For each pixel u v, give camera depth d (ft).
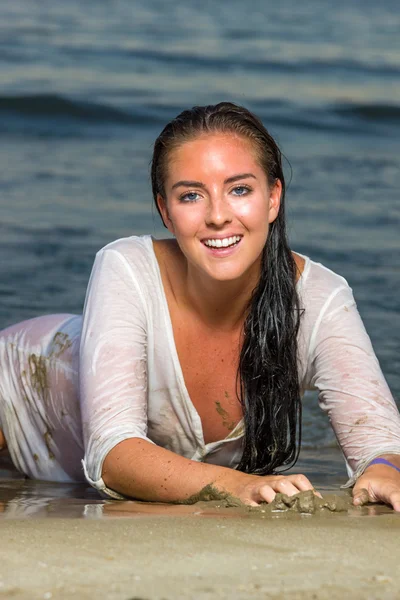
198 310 11.14
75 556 6.80
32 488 12.57
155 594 5.83
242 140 10.39
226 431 11.76
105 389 10.73
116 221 29.71
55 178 35.12
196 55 59.72
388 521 8.60
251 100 50.06
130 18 73.10
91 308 11.25
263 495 9.32
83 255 25.96
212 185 10.23
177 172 10.35
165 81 52.80
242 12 81.10
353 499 9.80
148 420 11.75
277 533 7.75
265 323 11.13
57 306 21.36
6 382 13.74
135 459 10.22
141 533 7.64
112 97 47.73
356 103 50.31
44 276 23.88
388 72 59.41
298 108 49.39
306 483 9.48
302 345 11.37
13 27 65.72
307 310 11.28
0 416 13.85
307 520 8.57
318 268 11.66
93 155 39.50
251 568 6.52
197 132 10.37
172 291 11.25
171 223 10.93
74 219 29.73
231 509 9.33
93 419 10.67
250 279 11.09
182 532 7.72
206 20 75.05
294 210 31.86
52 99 45.52
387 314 21.88
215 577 6.25
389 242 28.58
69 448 13.03
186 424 11.64
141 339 11.15
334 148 43.21
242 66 57.98
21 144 41.06
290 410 11.41
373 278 24.81
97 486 10.60
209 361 11.36
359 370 11.09
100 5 79.00
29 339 13.65
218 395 11.52
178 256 11.36
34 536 7.47
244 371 11.30
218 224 10.19
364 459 10.65
